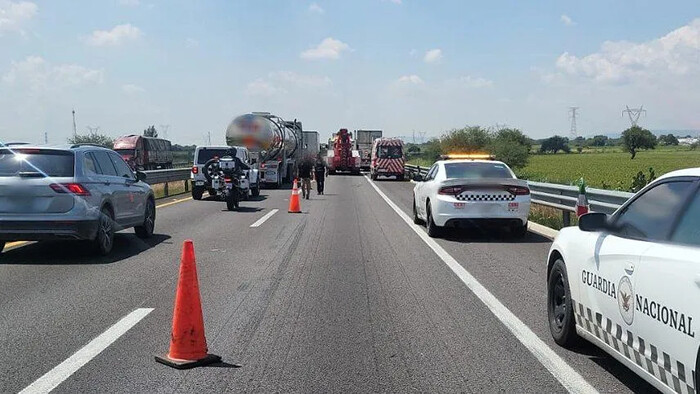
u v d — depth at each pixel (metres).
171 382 6.04
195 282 6.66
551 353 6.84
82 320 8.17
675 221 4.92
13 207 11.91
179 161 83.94
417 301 9.30
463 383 6.03
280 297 9.55
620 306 5.36
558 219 18.38
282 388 5.91
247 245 14.77
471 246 14.68
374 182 48.28
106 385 5.96
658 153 106.62
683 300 4.36
